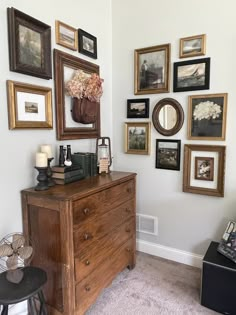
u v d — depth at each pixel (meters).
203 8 2.03
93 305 1.78
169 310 1.73
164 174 2.37
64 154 1.84
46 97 1.76
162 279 2.09
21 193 1.59
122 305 1.78
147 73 2.34
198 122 2.13
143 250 2.56
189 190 2.22
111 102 2.60
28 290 1.22
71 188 1.61
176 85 2.20
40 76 1.69
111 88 2.58
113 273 1.92
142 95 2.41
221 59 1.99
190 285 2.00
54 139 1.88
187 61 2.13
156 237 2.48
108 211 1.81
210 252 1.86
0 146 1.47
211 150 2.09
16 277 1.30
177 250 2.37
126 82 2.49
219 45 1.99
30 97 1.64
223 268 1.66
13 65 1.49
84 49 2.12
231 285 1.65
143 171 2.49
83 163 1.92
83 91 1.94
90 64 2.21
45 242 1.53
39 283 1.28
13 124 1.51
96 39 2.29
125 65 2.48
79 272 1.52
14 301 1.16
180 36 2.16
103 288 1.80
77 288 1.51
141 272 2.20
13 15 1.47
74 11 2.02
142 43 2.36
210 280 1.72
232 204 2.06
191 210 2.26
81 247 1.53
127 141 2.53
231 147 2.02
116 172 2.25
